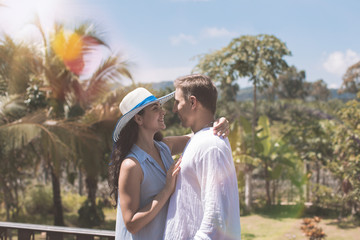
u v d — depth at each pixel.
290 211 13.12
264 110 20.20
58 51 10.67
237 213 1.25
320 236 7.82
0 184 11.80
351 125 10.49
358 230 10.10
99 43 10.95
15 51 9.91
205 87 1.32
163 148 1.53
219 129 1.30
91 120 9.98
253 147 14.21
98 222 12.46
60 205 12.30
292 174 14.27
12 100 9.67
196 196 1.25
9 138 9.18
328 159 13.32
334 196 12.73
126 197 1.28
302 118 14.48
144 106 1.36
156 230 1.31
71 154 10.28
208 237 1.16
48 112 10.12
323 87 45.84
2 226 2.04
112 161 1.40
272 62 14.43
